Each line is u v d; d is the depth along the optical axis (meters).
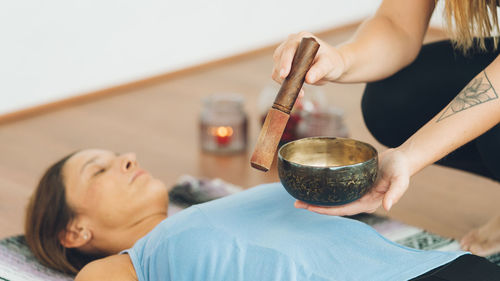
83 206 1.58
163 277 1.25
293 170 1.10
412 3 1.55
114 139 2.76
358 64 1.47
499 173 1.54
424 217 2.06
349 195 1.10
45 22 3.09
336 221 1.30
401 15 1.56
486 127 1.24
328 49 1.30
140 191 1.60
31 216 1.63
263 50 4.20
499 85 1.23
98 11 3.29
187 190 2.19
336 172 1.07
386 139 1.80
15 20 2.98
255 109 3.12
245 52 4.08
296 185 1.10
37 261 1.72
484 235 1.77
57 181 1.60
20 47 3.03
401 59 1.54
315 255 1.22
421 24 1.56
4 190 2.25
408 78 1.70
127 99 3.30
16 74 3.03
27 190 2.26
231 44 4.00
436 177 2.35
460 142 1.23
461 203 2.16
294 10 4.34
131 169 1.61
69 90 3.25
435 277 1.17
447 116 1.24
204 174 2.41
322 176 1.08
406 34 1.55
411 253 1.25
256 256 1.21
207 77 3.67
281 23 4.29
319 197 1.10
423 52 1.71
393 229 1.93
